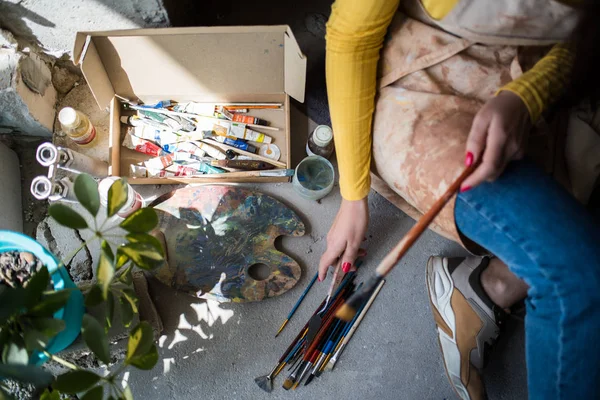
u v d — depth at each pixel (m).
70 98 1.68
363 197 1.22
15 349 0.88
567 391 0.95
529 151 1.08
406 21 1.04
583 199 1.07
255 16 1.71
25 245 1.11
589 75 0.99
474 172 0.89
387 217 1.59
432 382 1.47
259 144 1.60
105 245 0.90
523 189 0.92
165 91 1.57
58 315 1.09
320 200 1.60
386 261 0.87
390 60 1.09
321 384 1.46
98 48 1.38
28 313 0.90
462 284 1.32
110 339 1.37
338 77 1.07
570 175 1.07
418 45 1.04
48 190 1.32
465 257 1.37
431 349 1.49
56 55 1.61
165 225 1.53
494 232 0.95
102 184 1.37
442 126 1.02
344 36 1.01
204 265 1.51
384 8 0.96
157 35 1.35
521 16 0.92
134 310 1.09
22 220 1.59
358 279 1.54
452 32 1.00
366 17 0.96
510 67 1.02
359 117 1.11
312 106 1.66
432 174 1.01
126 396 0.94
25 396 1.37
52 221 1.57
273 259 1.52
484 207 0.94
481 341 1.33
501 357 1.48
